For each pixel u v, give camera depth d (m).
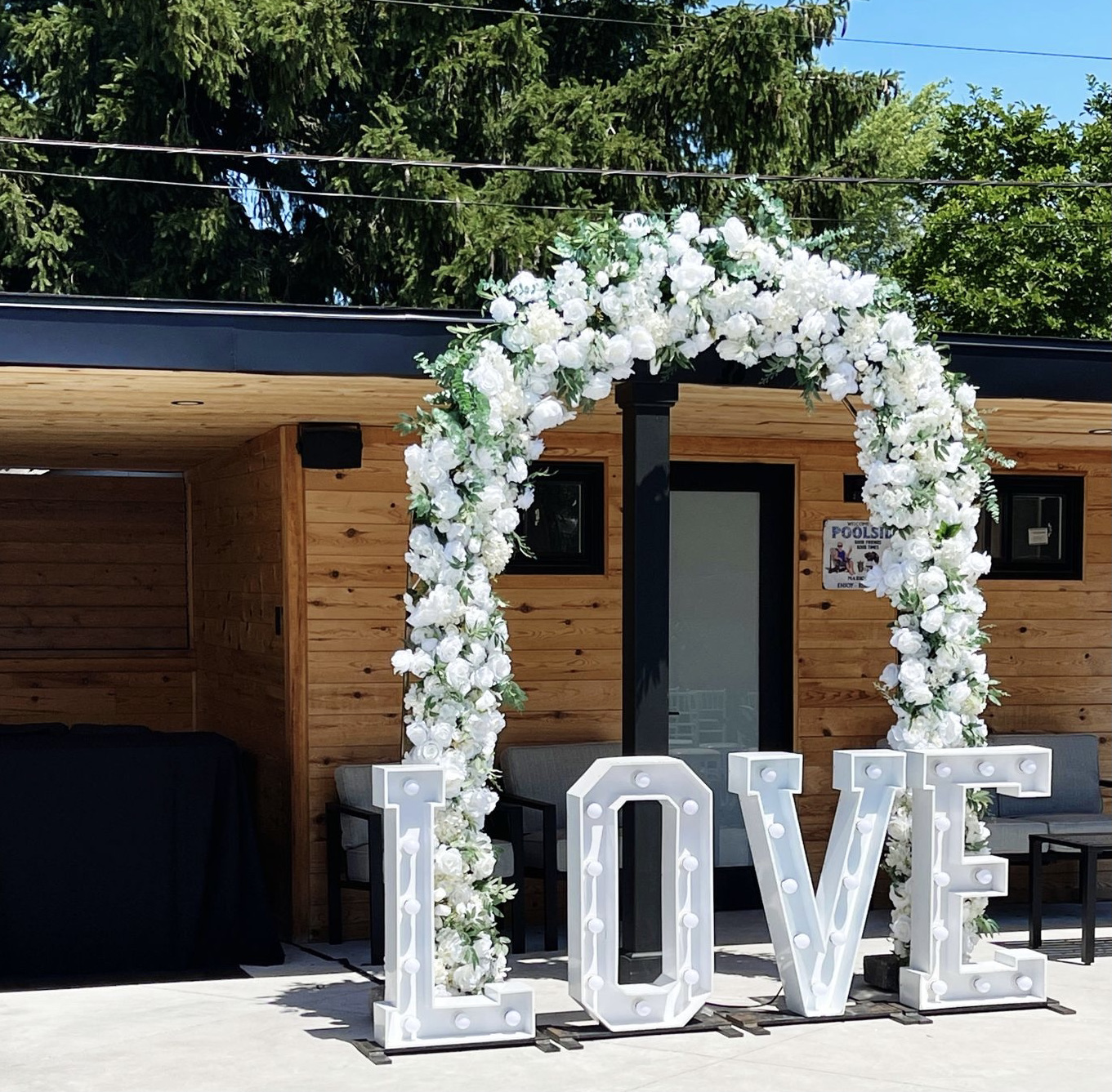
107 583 10.86
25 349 5.86
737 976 7.05
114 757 7.56
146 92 18.62
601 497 8.71
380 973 7.22
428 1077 5.45
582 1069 5.54
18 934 7.38
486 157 19.75
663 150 19.98
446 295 18.78
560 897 8.30
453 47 19.50
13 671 10.44
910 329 6.38
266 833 8.59
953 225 26.22
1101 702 9.49
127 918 7.51
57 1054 5.81
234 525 9.39
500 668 5.93
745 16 19.70
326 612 8.14
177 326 6.02
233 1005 6.59
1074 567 9.48
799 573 9.02
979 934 6.55
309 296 19.97
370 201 19.06
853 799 6.21
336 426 8.02
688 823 5.99
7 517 10.71
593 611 8.69
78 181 18.72
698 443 8.84
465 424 5.96
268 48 18.67
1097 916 8.66
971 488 6.52
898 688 6.82
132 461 10.28
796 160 20.83
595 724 8.67
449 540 5.91
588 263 6.14
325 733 8.12
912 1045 5.87
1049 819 8.56
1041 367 7.03
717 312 6.20
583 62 21.50
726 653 9.02
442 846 5.90
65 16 18.89
